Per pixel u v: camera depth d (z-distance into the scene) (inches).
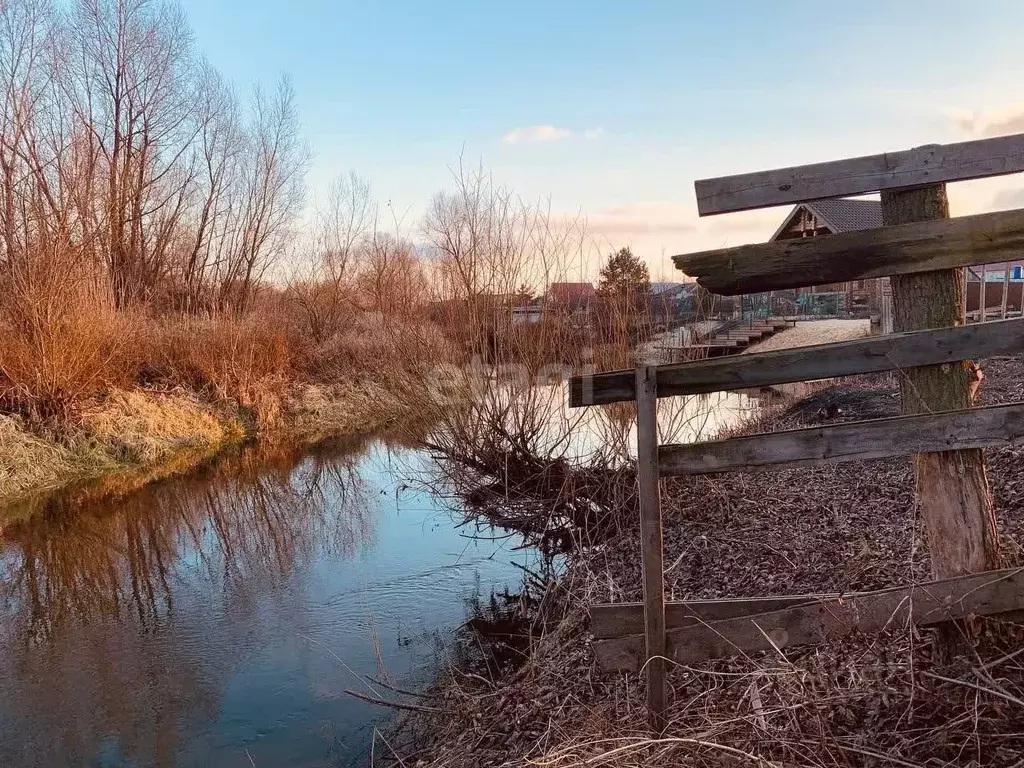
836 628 117.0
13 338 481.7
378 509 398.0
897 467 286.2
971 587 111.4
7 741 184.4
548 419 327.3
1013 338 108.2
